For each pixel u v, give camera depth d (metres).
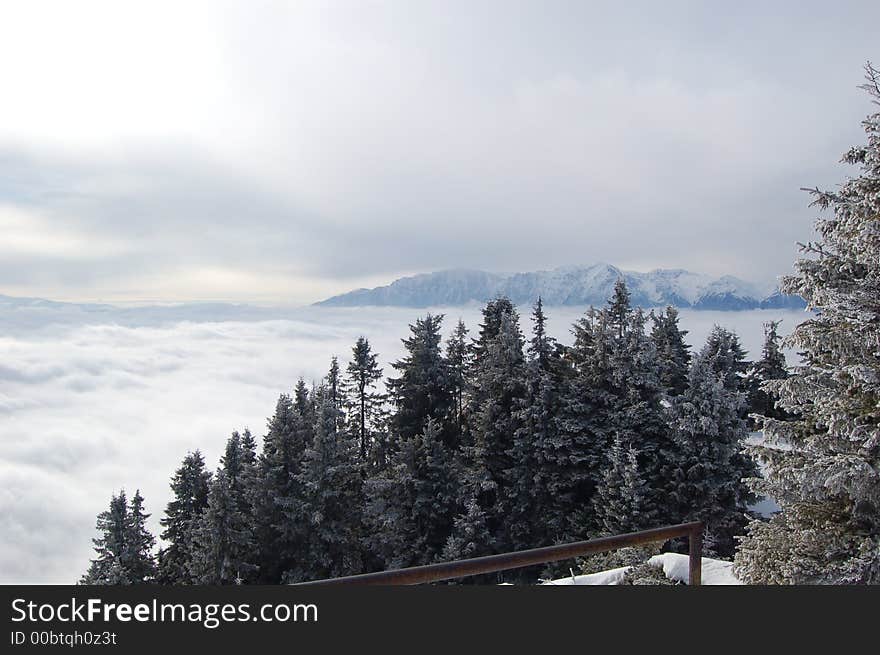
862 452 9.71
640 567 11.20
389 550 36.03
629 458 29.22
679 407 30.48
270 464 38.06
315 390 46.97
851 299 10.33
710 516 28.64
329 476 34.62
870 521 10.05
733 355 44.47
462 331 50.31
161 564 45.47
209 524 34.66
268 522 37.09
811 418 11.09
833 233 11.59
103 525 39.94
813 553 9.88
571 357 42.38
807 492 10.05
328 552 35.25
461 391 46.91
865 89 11.20
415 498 35.16
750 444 11.55
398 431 45.31
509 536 35.72
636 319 36.00
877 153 10.86
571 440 35.22
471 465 40.97
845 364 10.30
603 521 30.42
